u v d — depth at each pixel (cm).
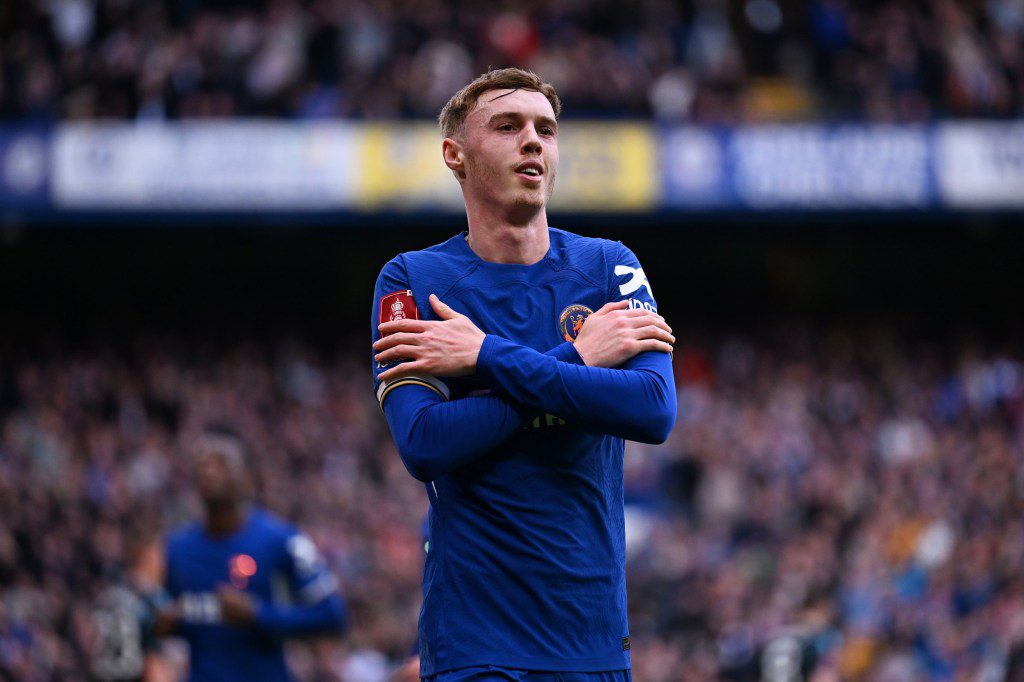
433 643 932
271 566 1900
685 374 6053
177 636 1881
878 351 6153
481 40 5741
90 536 4041
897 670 3278
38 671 3338
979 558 3556
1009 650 2828
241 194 5438
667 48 5909
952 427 5288
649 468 4856
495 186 983
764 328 6712
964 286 7088
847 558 3981
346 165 5491
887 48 5903
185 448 4997
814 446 5134
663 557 4188
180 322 6856
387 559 4138
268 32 5638
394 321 945
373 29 5738
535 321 975
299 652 3391
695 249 7075
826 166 5594
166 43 5562
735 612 3634
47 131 5406
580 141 5550
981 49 5838
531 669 898
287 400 5584
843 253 7100
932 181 5594
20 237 6819
